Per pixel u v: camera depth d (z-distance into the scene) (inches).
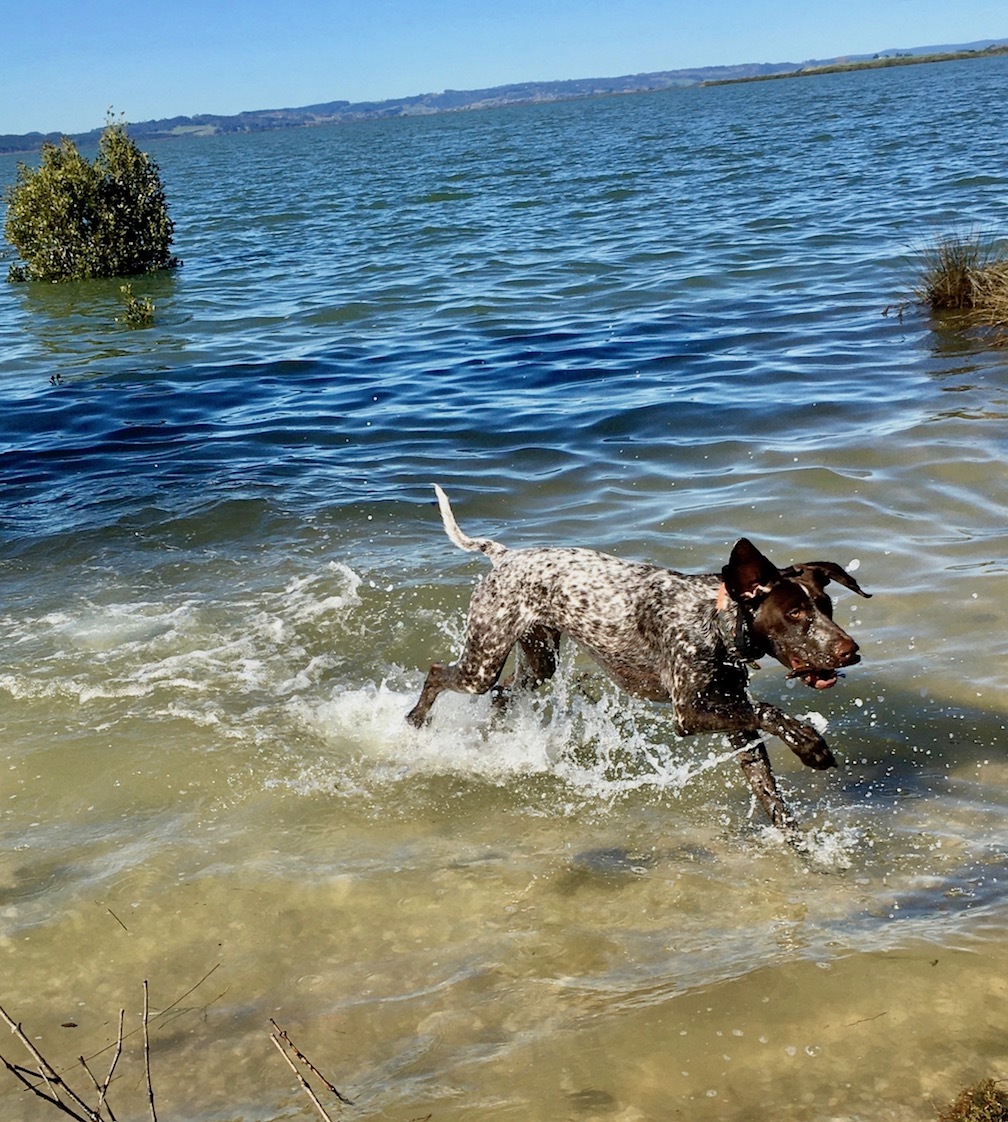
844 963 86.4
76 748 125.3
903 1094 73.7
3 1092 78.6
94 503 206.8
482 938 93.2
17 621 159.2
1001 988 82.2
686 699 111.0
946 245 338.0
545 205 674.8
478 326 347.9
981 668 130.0
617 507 189.3
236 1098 77.1
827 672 104.7
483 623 125.6
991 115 1128.8
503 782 119.5
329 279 468.8
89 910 98.4
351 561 173.9
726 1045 79.0
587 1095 75.3
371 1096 76.3
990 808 107.0
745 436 219.5
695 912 95.3
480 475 212.2
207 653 146.9
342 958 91.4
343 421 255.9
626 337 314.3
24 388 312.8
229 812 114.0
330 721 131.1
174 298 456.4
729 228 500.1
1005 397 225.1
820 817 108.9
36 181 538.9
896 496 181.0
